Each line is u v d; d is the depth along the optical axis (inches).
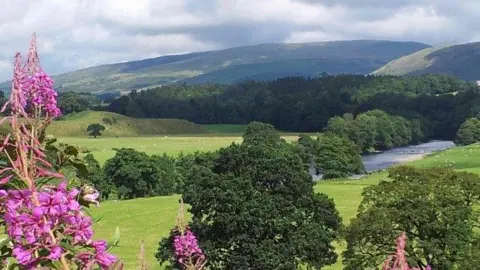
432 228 1221.1
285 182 1526.8
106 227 2390.5
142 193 4047.7
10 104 190.7
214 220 1439.5
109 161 3969.0
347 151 4690.0
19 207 181.5
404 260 161.0
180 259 477.1
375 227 1237.7
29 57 204.2
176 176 4296.3
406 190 1301.7
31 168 185.8
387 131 6948.8
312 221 1533.0
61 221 185.8
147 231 2331.4
